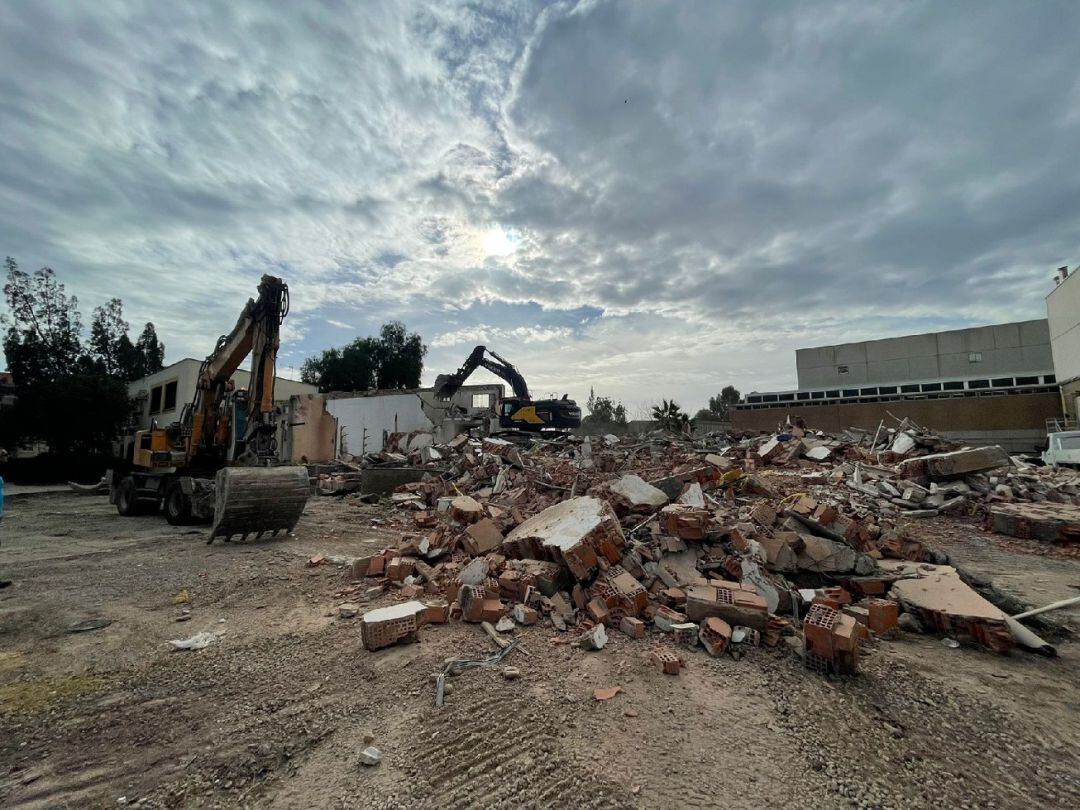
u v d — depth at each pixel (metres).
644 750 2.90
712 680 3.72
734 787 2.60
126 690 3.63
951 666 4.01
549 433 20.97
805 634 3.98
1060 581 6.34
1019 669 3.97
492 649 4.22
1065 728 3.19
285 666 3.99
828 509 6.29
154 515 12.79
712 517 6.34
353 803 2.49
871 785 2.64
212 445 11.06
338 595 5.77
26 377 26.58
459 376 23.17
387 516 11.33
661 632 4.51
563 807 2.46
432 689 3.59
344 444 24.34
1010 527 8.66
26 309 26.78
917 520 9.61
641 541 5.89
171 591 5.95
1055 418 25.88
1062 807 2.50
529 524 6.71
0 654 4.25
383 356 46.38
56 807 2.47
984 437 28.33
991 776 2.73
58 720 3.24
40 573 6.79
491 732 3.08
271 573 6.64
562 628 4.59
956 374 35.47
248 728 3.15
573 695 3.50
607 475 11.75
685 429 29.89
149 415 28.47
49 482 23.31
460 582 5.49
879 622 4.61
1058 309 24.03
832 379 39.88
